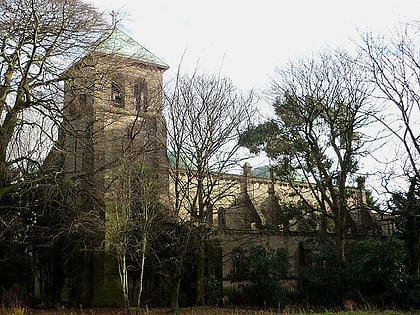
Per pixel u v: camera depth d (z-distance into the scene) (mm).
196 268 33906
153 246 31391
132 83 40906
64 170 30875
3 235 30156
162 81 40438
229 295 35125
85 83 27609
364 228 46156
